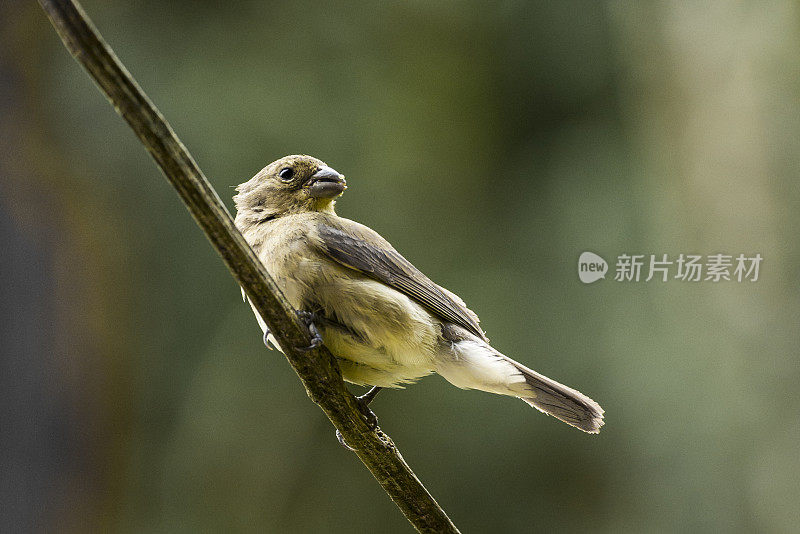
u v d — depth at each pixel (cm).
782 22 1352
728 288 1273
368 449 533
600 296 1301
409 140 1404
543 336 1305
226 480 1276
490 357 641
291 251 634
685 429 1245
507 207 1431
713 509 1231
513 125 1487
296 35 1370
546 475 1271
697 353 1253
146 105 423
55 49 1325
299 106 1326
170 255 1326
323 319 631
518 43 1497
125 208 1326
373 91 1381
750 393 1247
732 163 1355
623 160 1429
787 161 1314
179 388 1308
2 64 1290
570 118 1488
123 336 1312
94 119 1326
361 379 654
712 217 1348
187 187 443
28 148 1297
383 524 1294
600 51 1488
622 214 1379
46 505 1302
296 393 1297
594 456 1265
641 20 1461
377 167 1364
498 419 1278
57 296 1309
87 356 1309
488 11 1480
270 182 704
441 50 1465
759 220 1312
